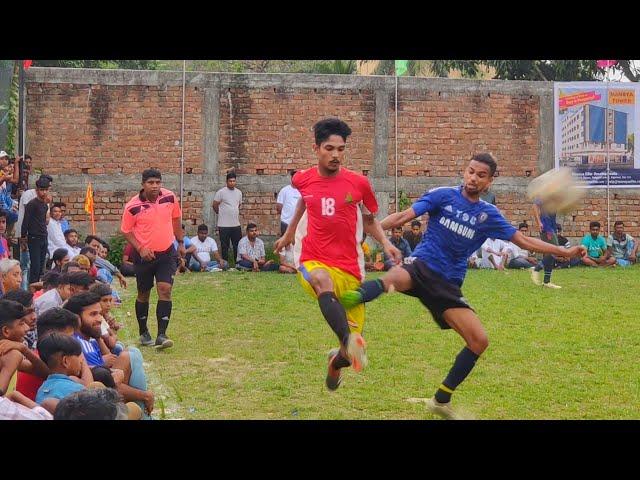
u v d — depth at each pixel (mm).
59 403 5160
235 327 12344
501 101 22141
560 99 22266
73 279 8789
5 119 19484
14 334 6543
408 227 21250
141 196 11250
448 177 22016
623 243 20891
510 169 22203
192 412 8047
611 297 15039
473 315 7223
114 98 20844
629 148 22406
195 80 21156
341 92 21625
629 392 8781
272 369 9891
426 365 10023
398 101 21844
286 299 14852
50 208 16062
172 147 21109
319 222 6973
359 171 21734
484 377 9383
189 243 18234
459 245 7262
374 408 8195
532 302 14391
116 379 7160
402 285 7113
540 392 8750
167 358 10469
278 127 21438
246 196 21344
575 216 22438
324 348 11000
